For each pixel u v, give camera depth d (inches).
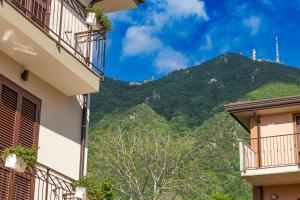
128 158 1408.7
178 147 1441.9
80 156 517.3
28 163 399.9
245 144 783.1
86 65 492.7
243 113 813.9
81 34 547.5
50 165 474.6
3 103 428.1
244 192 1791.3
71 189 475.2
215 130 2268.7
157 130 1505.9
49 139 478.9
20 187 431.8
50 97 490.9
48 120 482.9
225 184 1814.7
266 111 805.9
